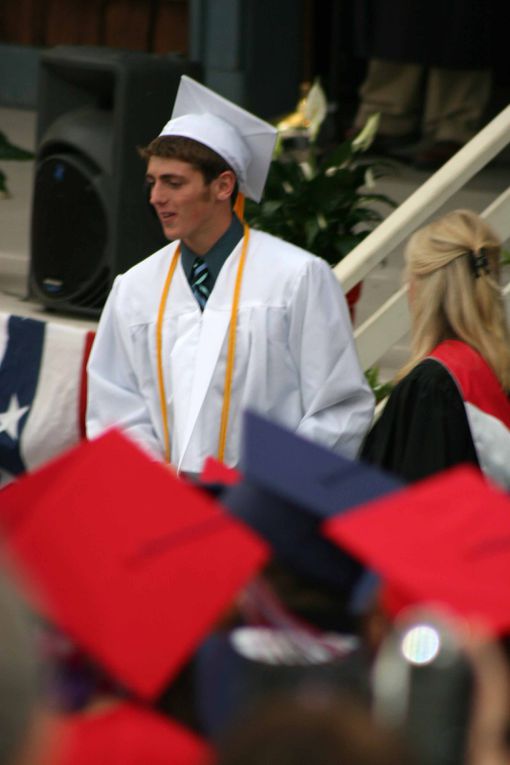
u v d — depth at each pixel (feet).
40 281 64.28
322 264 40.96
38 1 122.01
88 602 21.61
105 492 23.18
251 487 24.68
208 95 40.50
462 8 90.33
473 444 38.68
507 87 107.04
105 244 62.23
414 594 21.40
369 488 24.89
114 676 21.12
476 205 85.56
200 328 40.88
